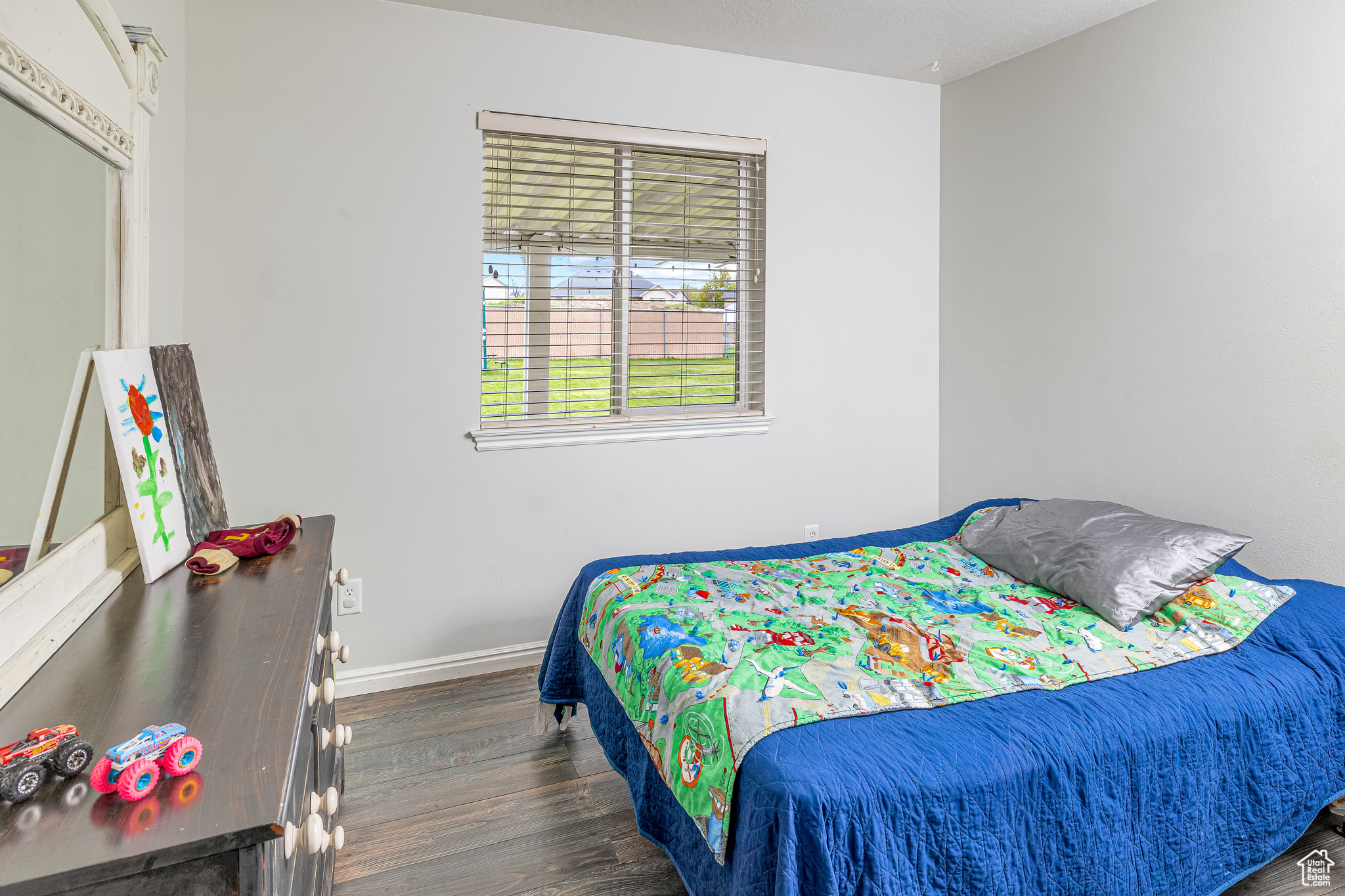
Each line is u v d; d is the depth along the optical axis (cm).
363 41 245
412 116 253
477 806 198
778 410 320
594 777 213
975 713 145
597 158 288
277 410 245
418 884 168
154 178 198
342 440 253
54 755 73
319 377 249
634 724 168
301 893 97
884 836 119
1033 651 171
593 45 275
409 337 259
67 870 61
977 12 260
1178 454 247
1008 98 306
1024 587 215
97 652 105
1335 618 178
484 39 260
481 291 267
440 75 255
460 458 270
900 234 338
